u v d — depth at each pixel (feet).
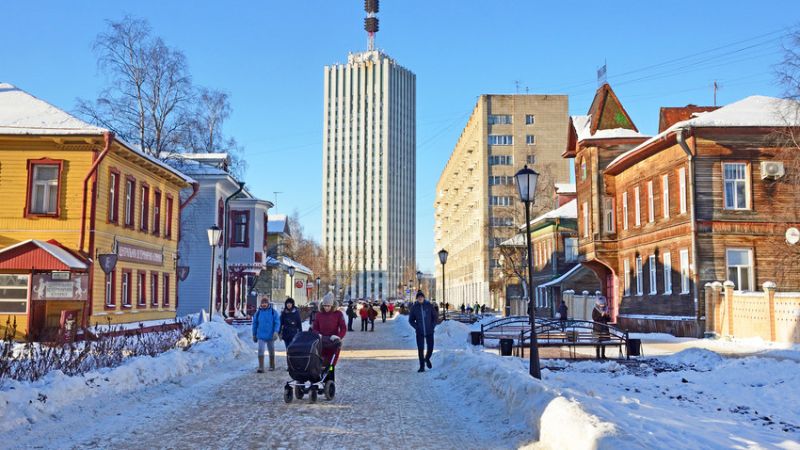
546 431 27.22
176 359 52.11
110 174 88.07
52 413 32.60
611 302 139.33
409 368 59.72
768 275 97.81
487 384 41.29
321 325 42.09
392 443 28.37
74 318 75.61
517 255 217.56
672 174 106.52
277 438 29.17
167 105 127.54
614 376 51.01
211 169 136.36
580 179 143.95
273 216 236.43
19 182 82.07
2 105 87.76
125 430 30.96
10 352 40.16
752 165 99.50
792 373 48.03
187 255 134.21
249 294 172.86
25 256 75.46
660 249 111.14
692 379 48.80
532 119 331.36
